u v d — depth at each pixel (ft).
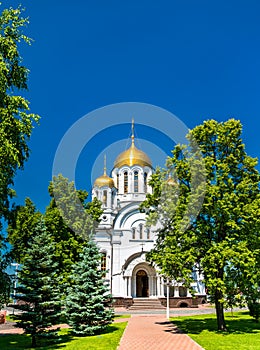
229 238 67.00
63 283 92.22
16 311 127.85
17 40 62.23
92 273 74.23
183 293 154.71
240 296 65.10
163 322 90.48
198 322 86.69
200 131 76.74
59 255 96.73
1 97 57.41
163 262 68.13
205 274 68.54
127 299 146.61
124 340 61.46
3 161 55.31
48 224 101.45
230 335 63.98
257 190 72.23
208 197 69.72
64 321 67.00
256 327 74.64
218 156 76.33
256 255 67.72
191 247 69.15
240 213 67.51
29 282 63.77
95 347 55.83
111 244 160.86
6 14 61.62
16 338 69.82
